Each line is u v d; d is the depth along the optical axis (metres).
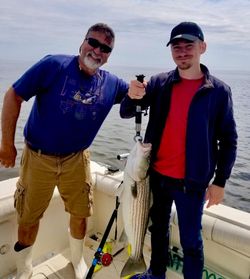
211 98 1.89
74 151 2.27
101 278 2.53
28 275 2.43
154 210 2.21
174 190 2.07
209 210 2.40
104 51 2.11
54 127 2.14
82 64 2.13
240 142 10.04
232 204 6.41
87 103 2.18
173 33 1.92
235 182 7.48
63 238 2.88
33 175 2.23
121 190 1.97
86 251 2.87
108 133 10.84
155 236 2.29
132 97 1.88
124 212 1.95
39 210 2.33
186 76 1.95
